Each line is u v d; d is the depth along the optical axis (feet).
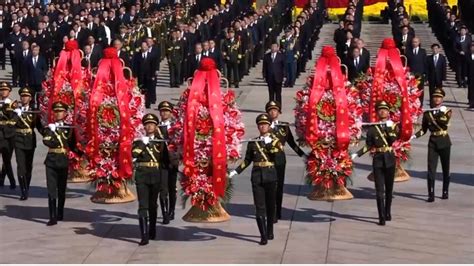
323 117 126.72
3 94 139.74
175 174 120.37
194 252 107.34
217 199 118.11
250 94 229.04
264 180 110.01
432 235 114.42
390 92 140.05
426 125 132.16
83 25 249.34
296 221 120.67
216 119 112.68
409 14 334.03
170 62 243.60
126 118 126.00
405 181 143.13
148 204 111.55
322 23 332.80
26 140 134.00
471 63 208.44
